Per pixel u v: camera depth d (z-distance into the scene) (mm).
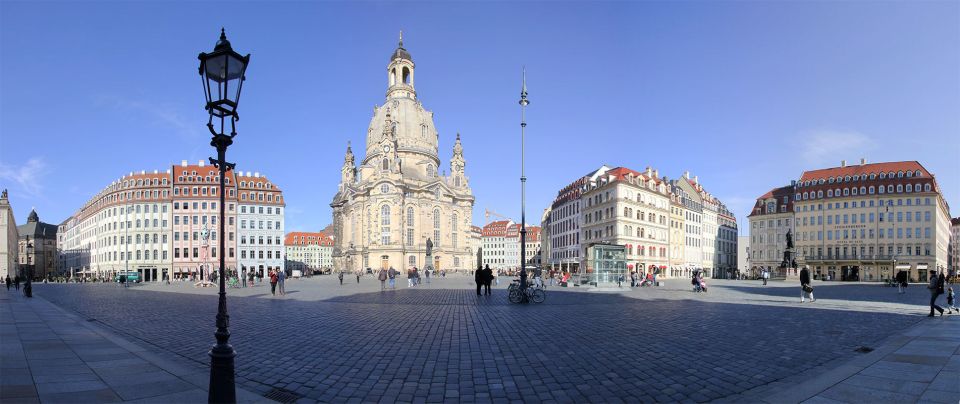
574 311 25547
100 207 129750
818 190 114375
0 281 97000
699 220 127500
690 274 119938
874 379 10516
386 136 148250
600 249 50406
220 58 9039
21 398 9156
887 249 104438
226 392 8422
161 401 9031
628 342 15430
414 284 59531
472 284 65062
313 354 13672
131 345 14945
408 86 166000
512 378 10977
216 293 46688
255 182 126438
